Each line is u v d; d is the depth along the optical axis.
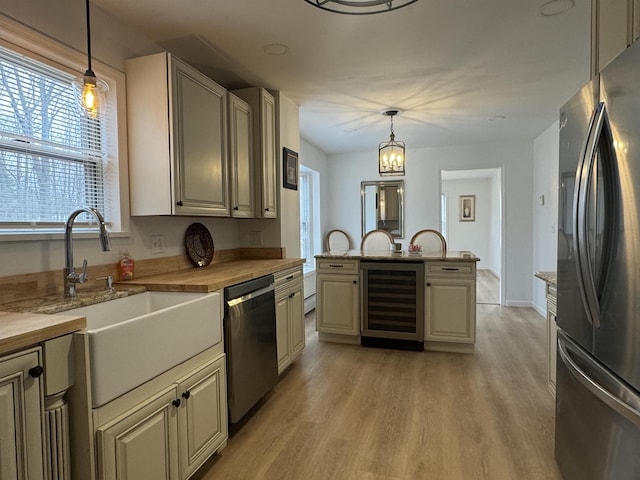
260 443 2.09
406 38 2.40
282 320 2.88
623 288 1.19
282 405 2.53
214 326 1.91
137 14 2.09
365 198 6.16
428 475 1.81
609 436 1.28
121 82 2.14
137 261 2.25
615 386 1.22
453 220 9.52
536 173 5.23
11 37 1.61
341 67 2.84
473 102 3.67
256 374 2.35
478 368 3.16
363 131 4.79
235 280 2.16
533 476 1.80
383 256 3.74
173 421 1.55
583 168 1.39
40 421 1.08
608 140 1.27
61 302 1.58
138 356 1.38
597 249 1.33
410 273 3.59
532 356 3.44
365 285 3.72
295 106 3.70
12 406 1.00
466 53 2.61
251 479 1.80
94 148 2.05
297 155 3.75
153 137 2.12
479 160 5.60
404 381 2.91
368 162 6.13
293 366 3.24
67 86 1.89
